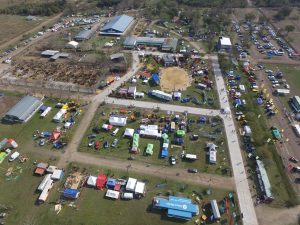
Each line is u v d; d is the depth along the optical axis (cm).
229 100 11062
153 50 14850
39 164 8244
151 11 19788
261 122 9994
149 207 7269
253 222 6931
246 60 13975
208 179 7975
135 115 10225
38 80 12319
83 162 8481
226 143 9112
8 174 8131
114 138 9312
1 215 7056
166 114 10319
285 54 14675
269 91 11669
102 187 7719
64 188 7719
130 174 8112
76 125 9831
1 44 15700
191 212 6956
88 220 6981
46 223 6931
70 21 19038
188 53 14188
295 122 10038
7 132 9600
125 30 17100
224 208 7194
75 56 14188
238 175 8081
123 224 6906
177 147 8975
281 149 8938
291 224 6906
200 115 10288
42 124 9925
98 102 10956
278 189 7706
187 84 12038
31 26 18288
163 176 8062
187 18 18625
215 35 16638
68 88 11731
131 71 12925
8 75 12719
